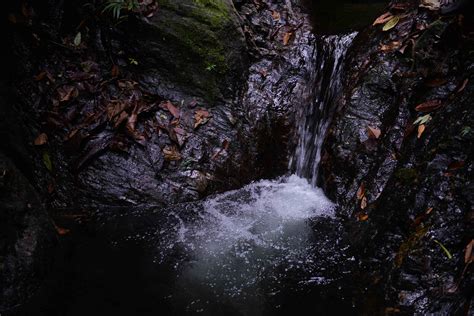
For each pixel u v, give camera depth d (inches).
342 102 166.7
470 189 113.7
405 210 125.3
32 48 170.4
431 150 128.8
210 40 180.5
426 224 117.9
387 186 137.9
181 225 152.7
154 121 173.0
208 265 137.4
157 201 160.2
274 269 135.5
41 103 165.3
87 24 180.1
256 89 189.2
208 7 183.0
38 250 128.0
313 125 184.5
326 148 163.6
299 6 217.5
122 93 174.9
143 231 149.6
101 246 142.7
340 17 211.0
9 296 119.3
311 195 167.5
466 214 111.8
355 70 170.9
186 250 142.7
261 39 201.2
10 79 162.2
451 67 144.3
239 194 168.7
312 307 122.4
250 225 153.4
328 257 137.6
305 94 189.6
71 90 169.3
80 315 120.3
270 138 181.8
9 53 164.9
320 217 154.3
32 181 153.6
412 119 146.5
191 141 172.4
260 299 125.6
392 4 176.9
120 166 163.8
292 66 195.2
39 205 135.9
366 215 140.9
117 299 125.3
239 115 181.9
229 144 175.5
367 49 171.5
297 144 184.4
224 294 127.5
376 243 129.9
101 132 167.0
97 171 162.4
